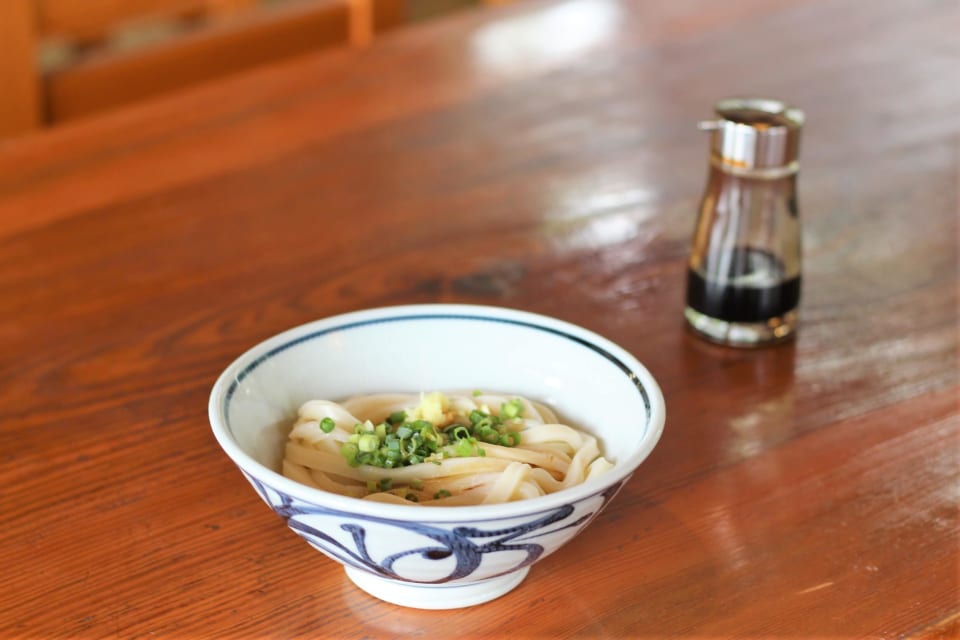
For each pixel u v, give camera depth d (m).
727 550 0.76
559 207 1.08
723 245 0.90
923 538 0.76
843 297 0.97
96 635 0.71
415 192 1.10
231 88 1.27
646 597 0.73
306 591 0.73
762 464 0.81
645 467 0.81
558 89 1.28
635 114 1.24
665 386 0.87
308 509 0.68
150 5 1.55
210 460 0.81
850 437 0.83
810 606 0.73
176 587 0.73
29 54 1.39
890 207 1.09
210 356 0.90
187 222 1.05
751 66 1.34
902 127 1.22
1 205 1.07
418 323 0.80
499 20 1.44
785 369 0.89
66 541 0.76
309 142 1.18
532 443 0.76
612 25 1.44
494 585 0.72
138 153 1.15
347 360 0.79
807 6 1.52
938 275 1.00
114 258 1.00
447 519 0.66
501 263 1.00
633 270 1.00
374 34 1.67
